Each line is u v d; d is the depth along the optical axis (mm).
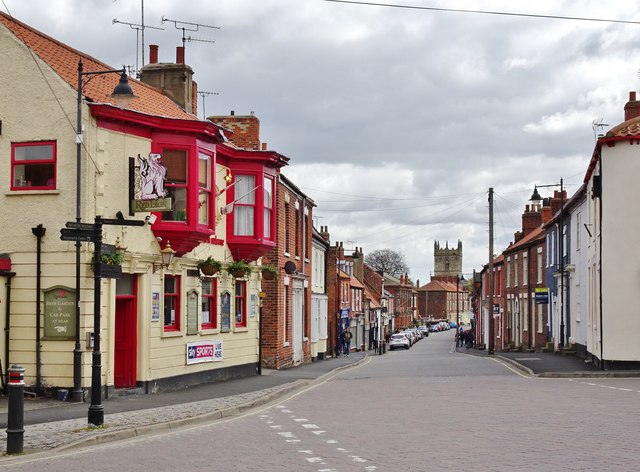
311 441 12469
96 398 13852
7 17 20156
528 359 35250
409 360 43719
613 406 15977
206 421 15547
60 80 19000
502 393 19484
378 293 96062
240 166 26062
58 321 18547
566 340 40531
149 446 12352
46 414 15836
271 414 16641
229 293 25938
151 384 20734
